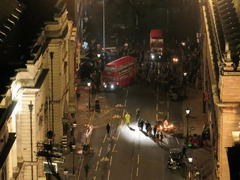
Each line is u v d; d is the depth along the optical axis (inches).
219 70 3752.5
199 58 6717.5
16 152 3850.9
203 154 4739.2
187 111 4896.7
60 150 4173.2
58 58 4690.0
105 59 6830.7
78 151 4783.5
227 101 3595.0
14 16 4574.3
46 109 4530.0
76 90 5826.8
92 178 4399.6
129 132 5167.3
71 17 5757.9
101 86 6225.4
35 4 4840.1
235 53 3863.2
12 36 4338.1
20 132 3964.1
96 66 6653.5
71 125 5231.3
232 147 3245.6
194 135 4918.8
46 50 4562.0
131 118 5462.6
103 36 7691.9
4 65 3966.5
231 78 3563.0
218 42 4025.6
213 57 4301.2
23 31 4448.8
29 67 3941.9
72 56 5329.7
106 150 4837.6
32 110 3944.4
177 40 7706.7
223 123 3641.7
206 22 5231.3
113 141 4997.5
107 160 4672.7
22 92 3924.7
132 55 7017.7
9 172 3587.6
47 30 4687.5
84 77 6412.4
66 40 5132.9
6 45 4202.8
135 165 4598.9
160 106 5753.0
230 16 4562.0
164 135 5103.3
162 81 6309.1
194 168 4466.0
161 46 7047.2
